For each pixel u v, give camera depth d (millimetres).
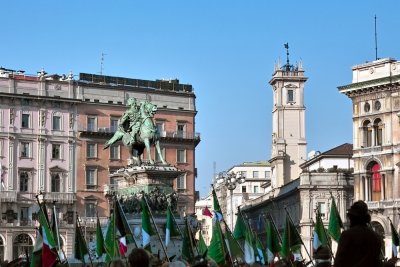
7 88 109125
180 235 37500
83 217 110875
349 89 88500
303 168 125438
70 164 112312
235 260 34562
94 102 115000
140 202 43281
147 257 13242
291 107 138125
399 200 83375
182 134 120688
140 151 45969
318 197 108562
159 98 120188
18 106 109875
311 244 106938
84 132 113312
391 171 84562
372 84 86062
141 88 118875
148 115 45750
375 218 85125
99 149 114625
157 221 43094
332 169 109312
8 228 105562
